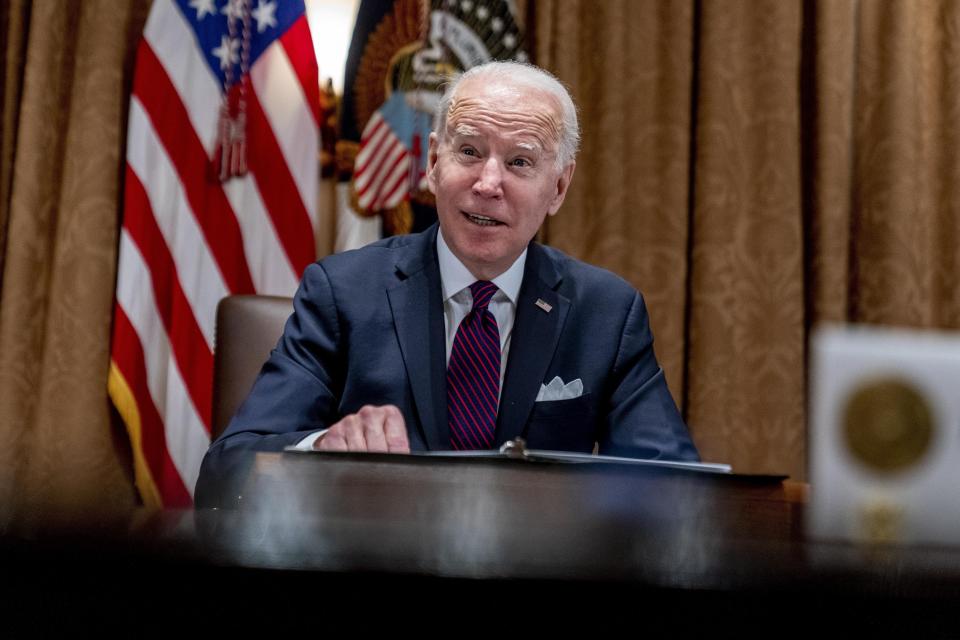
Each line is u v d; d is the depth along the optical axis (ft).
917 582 2.49
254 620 2.42
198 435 11.97
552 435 7.09
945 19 13.80
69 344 12.31
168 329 12.30
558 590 2.42
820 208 13.41
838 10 13.58
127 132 12.82
